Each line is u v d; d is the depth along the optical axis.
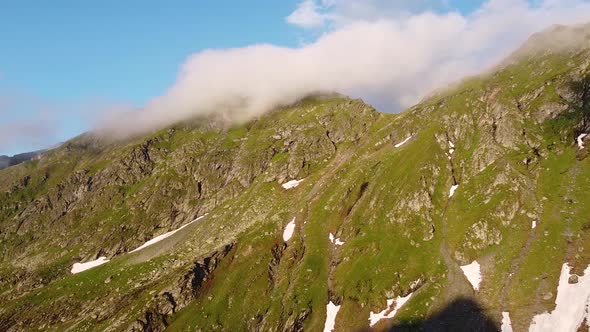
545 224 142.50
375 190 199.62
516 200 156.25
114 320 177.12
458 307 128.25
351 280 156.50
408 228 169.00
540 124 186.62
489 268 138.00
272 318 156.62
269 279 178.62
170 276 193.88
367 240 172.88
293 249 190.12
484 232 150.62
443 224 166.50
